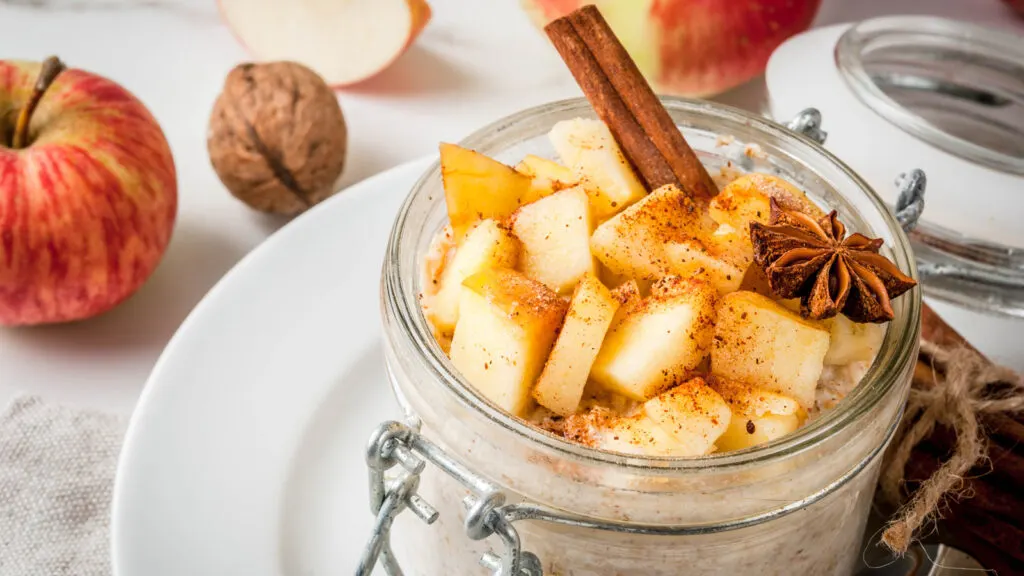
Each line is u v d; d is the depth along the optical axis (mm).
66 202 373
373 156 447
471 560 302
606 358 293
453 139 455
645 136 324
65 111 386
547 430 290
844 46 413
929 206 384
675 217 308
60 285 380
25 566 352
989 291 392
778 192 316
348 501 350
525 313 289
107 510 362
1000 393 349
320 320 374
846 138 394
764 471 276
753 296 295
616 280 310
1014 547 337
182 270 417
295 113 406
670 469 272
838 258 295
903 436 346
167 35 485
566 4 444
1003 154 388
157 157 391
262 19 462
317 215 391
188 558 328
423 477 302
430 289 314
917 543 338
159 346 401
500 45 490
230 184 415
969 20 484
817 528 297
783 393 291
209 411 353
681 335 291
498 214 316
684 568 291
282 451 351
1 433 370
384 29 454
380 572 340
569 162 322
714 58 440
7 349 397
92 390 390
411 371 293
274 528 338
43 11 490
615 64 325
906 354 291
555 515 281
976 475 340
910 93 431
